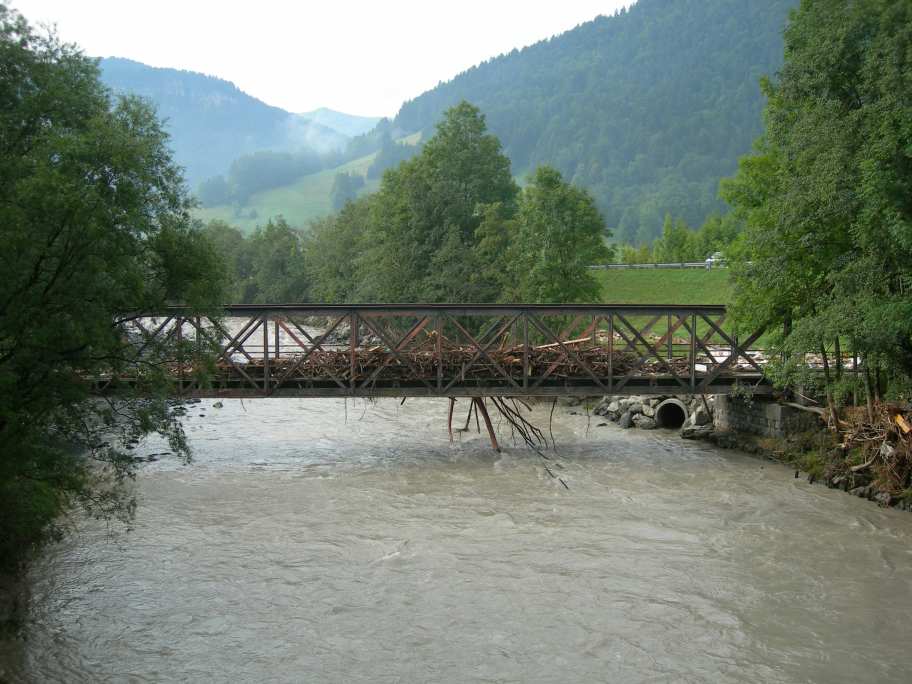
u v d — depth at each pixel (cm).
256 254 10844
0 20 1357
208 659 1243
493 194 5803
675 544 1745
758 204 2633
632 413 3278
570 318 4331
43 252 1237
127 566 1620
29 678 1180
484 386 2609
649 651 1270
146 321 3619
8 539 1523
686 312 2652
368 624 1362
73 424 1444
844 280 2022
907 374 2117
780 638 1315
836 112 2030
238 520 1919
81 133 1349
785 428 2580
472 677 1188
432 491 2180
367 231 6600
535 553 1695
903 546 1720
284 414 3478
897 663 1234
